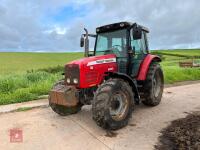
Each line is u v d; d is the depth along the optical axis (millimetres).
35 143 5004
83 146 4836
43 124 6137
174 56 53344
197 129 5582
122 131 5578
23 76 12617
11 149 4750
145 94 7250
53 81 11586
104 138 5203
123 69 6629
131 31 6645
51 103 6434
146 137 5215
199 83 12805
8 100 8516
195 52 71438
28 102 8508
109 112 5332
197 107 7602
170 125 5930
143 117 6586
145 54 7422
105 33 6992
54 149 4723
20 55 56438
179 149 4602
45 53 63156
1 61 44406
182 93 9820
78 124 6090
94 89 6098
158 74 7758
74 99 5715
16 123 6246
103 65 6086
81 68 5680
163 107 7609
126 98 5750
